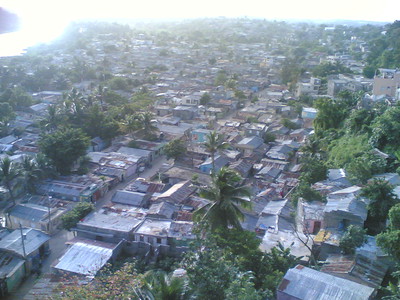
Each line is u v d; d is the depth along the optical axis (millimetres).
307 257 35156
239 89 126250
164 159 74500
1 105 86375
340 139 68250
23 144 74312
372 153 54562
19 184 54125
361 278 29750
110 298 22938
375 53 159375
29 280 39500
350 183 49906
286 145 74000
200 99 106688
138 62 180000
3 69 128125
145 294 21297
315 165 53219
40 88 125562
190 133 81250
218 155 67875
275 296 26484
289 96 120062
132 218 46062
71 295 24594
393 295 25641
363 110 67500
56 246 45469
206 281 21516
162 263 39500
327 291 24719
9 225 50250
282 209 46219
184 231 42406
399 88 81000
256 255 30891
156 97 112625
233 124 86938
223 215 34562
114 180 62000
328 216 38031
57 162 61969
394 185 40219
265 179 60656
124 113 91562
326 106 79875
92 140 76875
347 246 33281
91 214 46688
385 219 37688
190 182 56906
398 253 28969
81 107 81688
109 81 129000
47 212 49156
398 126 55594
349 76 127000
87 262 37875
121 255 41594
